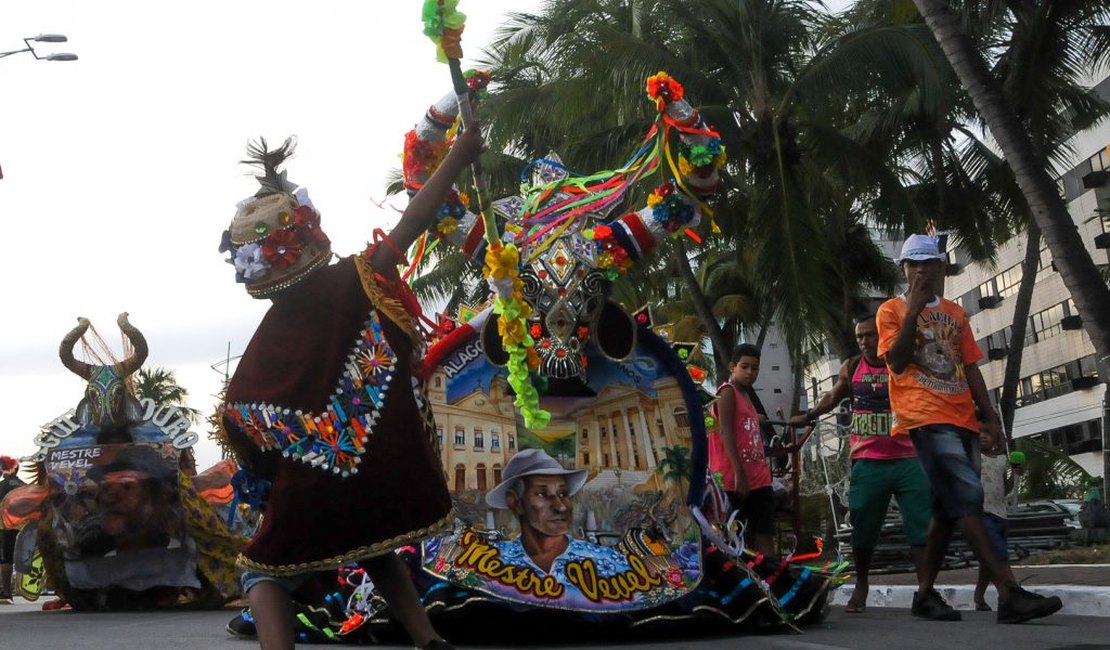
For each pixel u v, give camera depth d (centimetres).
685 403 592
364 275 364
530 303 565
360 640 563
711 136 571
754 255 2034
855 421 743
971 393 661
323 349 355
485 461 564
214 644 637
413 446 357
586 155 2050
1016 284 5378
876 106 2539
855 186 2142
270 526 348
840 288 2047
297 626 577
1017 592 615
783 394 7081
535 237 573
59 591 1091
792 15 2044
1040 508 2005
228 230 370
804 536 950
